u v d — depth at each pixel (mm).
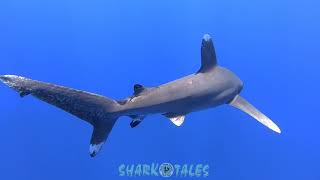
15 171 7621
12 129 7574
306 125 7664
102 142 4480
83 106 4324
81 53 7422
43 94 4137
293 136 7688
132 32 7438
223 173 7664
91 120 4395
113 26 7418
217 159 7637
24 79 4039
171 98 4484
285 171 7762
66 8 7359
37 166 7613
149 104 4410
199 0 7434
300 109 7633
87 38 7418
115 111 4406
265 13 7504
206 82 4781
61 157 7617
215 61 5043
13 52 7359
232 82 5102
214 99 4832
